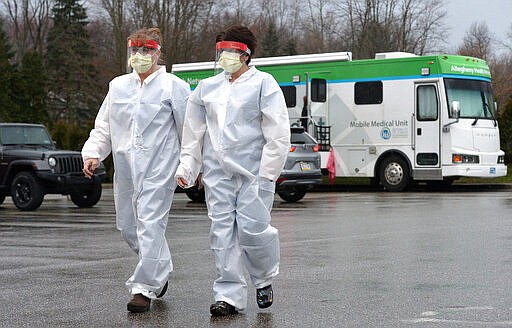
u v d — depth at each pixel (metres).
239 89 6.61
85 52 56.91
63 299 7.28
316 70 26.02
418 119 24.17
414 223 13.70
